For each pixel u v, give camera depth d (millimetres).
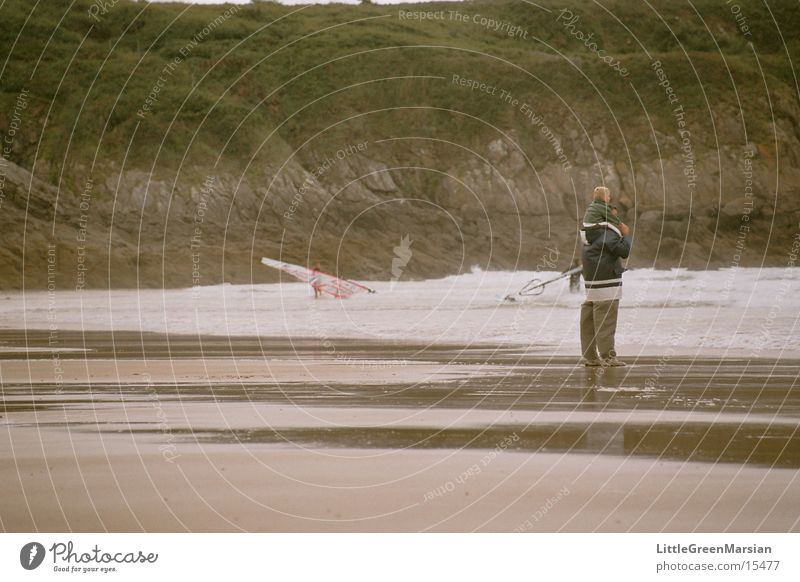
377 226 96500
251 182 94125
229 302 40031
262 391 12477
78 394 12258
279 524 6254
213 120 97125
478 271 91688
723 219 100750
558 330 22094
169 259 81000
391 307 32719
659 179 103312
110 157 92562
